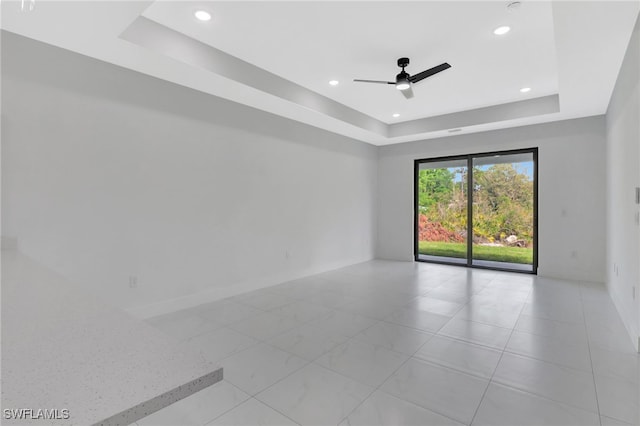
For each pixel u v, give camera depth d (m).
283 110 4.65
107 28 2.54
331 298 4.13
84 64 3.00
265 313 3.55
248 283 4.48
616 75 3.45
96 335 0.89
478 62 3.70
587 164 5.02
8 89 2.61
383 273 5.67
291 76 4.12
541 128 5.39
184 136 3.77
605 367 2.34
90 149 3.05
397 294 4.31
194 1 2.63
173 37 3.06
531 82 4.30
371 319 3.35
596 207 4.95
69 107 2.92
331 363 2.41
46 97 2.80
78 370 0.69
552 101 4.82
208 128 4.00
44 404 0.56
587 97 4.14
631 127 2.90
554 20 2.47
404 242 6.95
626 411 1.84
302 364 2.40
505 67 3.83
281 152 4.98
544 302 3.93
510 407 1.88
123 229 3.28
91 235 3.06
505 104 5.20
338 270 5.94
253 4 2.67
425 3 2.65
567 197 5.18
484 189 6.09
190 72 3.37
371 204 7.07
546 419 1.77
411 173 6.83
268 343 2.76
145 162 3.43
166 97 3.60
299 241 5.30
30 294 1.30
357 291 4.47
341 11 2.76
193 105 3.85
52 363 0.72
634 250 2.81
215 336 2.91
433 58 3.60
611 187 4.26
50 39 2.72
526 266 5.73
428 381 2.16
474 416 1.81
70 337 0.87
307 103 4.57
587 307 3.73
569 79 3.56
